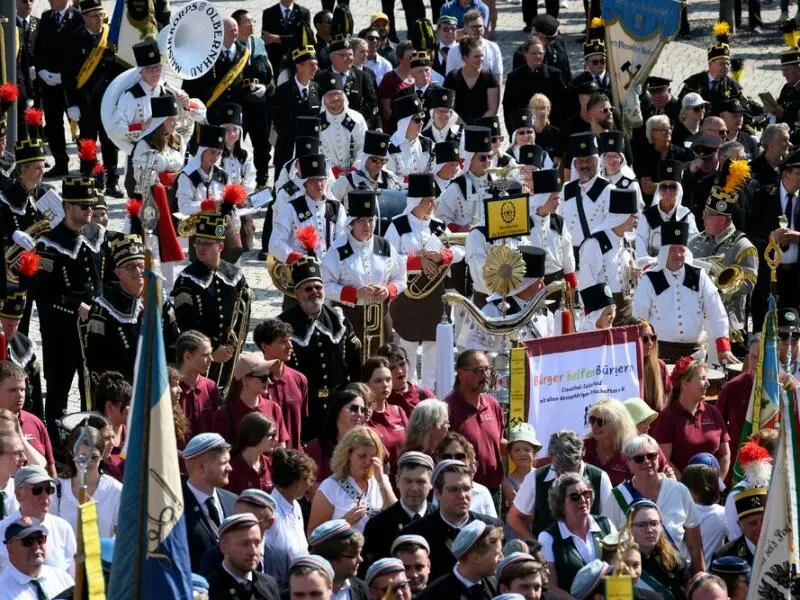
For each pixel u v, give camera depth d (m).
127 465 14.14
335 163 32.53
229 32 35.38
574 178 30.42
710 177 32.97
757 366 22.39
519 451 20.86
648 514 18.06
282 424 21.41
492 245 25.78
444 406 20.11
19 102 36.66
